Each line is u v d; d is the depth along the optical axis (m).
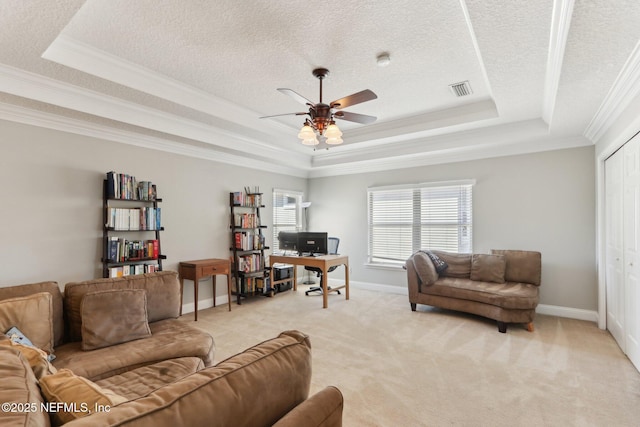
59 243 3.43
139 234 4.13
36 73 2.69
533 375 2.65
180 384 0.79
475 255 4.61
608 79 2.42
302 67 2.95
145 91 3.08
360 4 2.08
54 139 3.39
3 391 0.75
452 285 4.24
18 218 3.16
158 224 4.12
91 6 2.09
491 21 1.91
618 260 3.25
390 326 3.89
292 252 6.17
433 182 5.29
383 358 3.00
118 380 1.79
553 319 4.14
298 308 4.73
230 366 0.90
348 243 6.30
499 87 2.93
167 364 1.98
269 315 4.38
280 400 0.93
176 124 3.95
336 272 6.45
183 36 2.45
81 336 2.33
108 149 3.82
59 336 2.34
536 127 3.97
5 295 2.27
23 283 3.19
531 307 3.60
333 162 5.94
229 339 3.49
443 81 3.25
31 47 2.27
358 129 4.95
